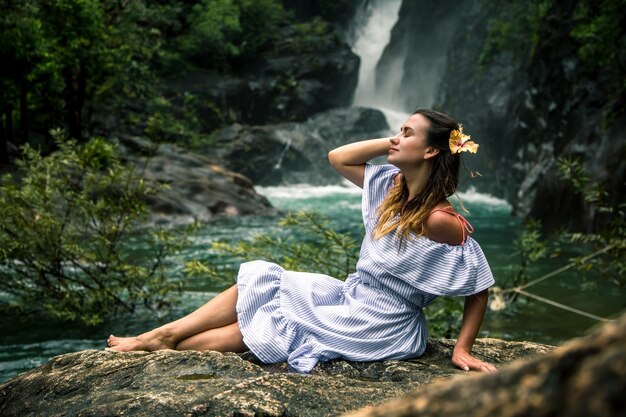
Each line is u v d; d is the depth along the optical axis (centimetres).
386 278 278
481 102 2088
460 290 266
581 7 1407
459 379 75
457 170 270
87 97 1894
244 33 2792
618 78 1265
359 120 2641
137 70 1991
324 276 297
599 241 649
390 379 257
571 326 668
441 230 265
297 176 2409
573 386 63
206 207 1401
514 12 2039
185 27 2756
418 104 2858
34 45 1369
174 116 2370
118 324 640
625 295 780
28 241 643
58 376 248
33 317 654
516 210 1547
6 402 245
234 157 2309
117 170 726
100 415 208
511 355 286
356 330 275
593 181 1101
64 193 703
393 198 282
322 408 210
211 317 291
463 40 2438
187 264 605
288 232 1174
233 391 215
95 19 1534
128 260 891
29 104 1730
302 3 3197
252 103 2605
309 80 2758
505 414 66
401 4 3139
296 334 279
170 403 209
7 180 705
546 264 959
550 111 1550
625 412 58
